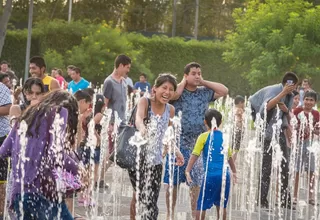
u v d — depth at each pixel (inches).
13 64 2215.8
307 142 536.1
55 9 3508.9
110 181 594.6
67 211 294.2
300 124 535.8
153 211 371.2
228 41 2084.2
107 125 533.3
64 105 290.0
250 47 1855.3
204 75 2449.6
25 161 285.1
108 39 2162.9
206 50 2433.6
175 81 377.7
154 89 377.4
